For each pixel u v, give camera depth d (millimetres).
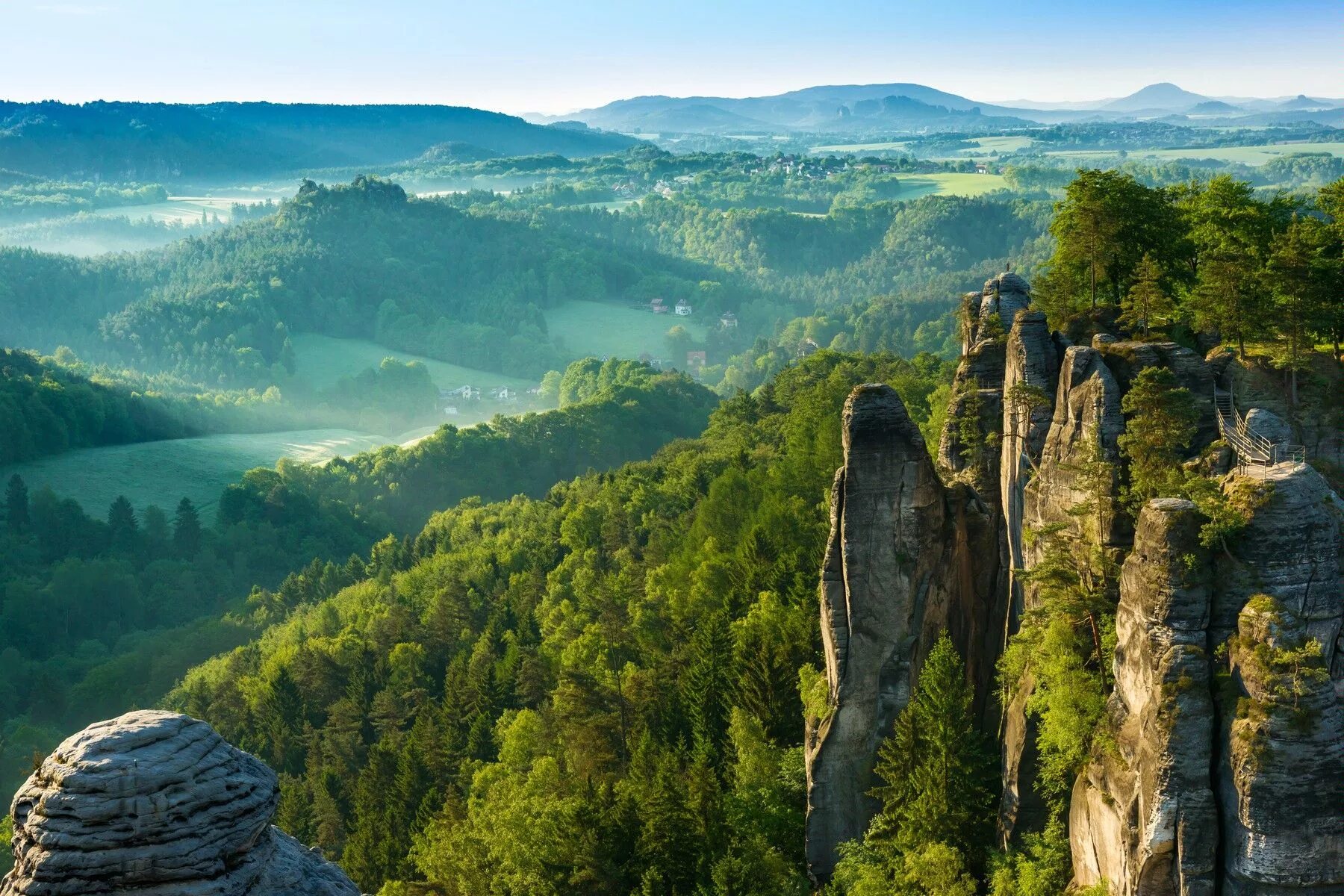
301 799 122438
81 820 26562
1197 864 41312
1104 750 46500
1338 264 63281
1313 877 39188
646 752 88062
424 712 134125
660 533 157500
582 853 74438
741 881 65062
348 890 29641
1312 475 44000
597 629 125688
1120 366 59031
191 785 27312
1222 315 62531
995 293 83250
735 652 94875
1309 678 39688
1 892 27125
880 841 62719
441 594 172125
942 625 65875
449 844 89750
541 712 112750
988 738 64750
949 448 77750
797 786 75125
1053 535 56094
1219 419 55750
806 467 143000
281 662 167125
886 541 64312
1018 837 57062
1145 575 44250
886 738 64812
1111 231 72562
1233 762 40469
